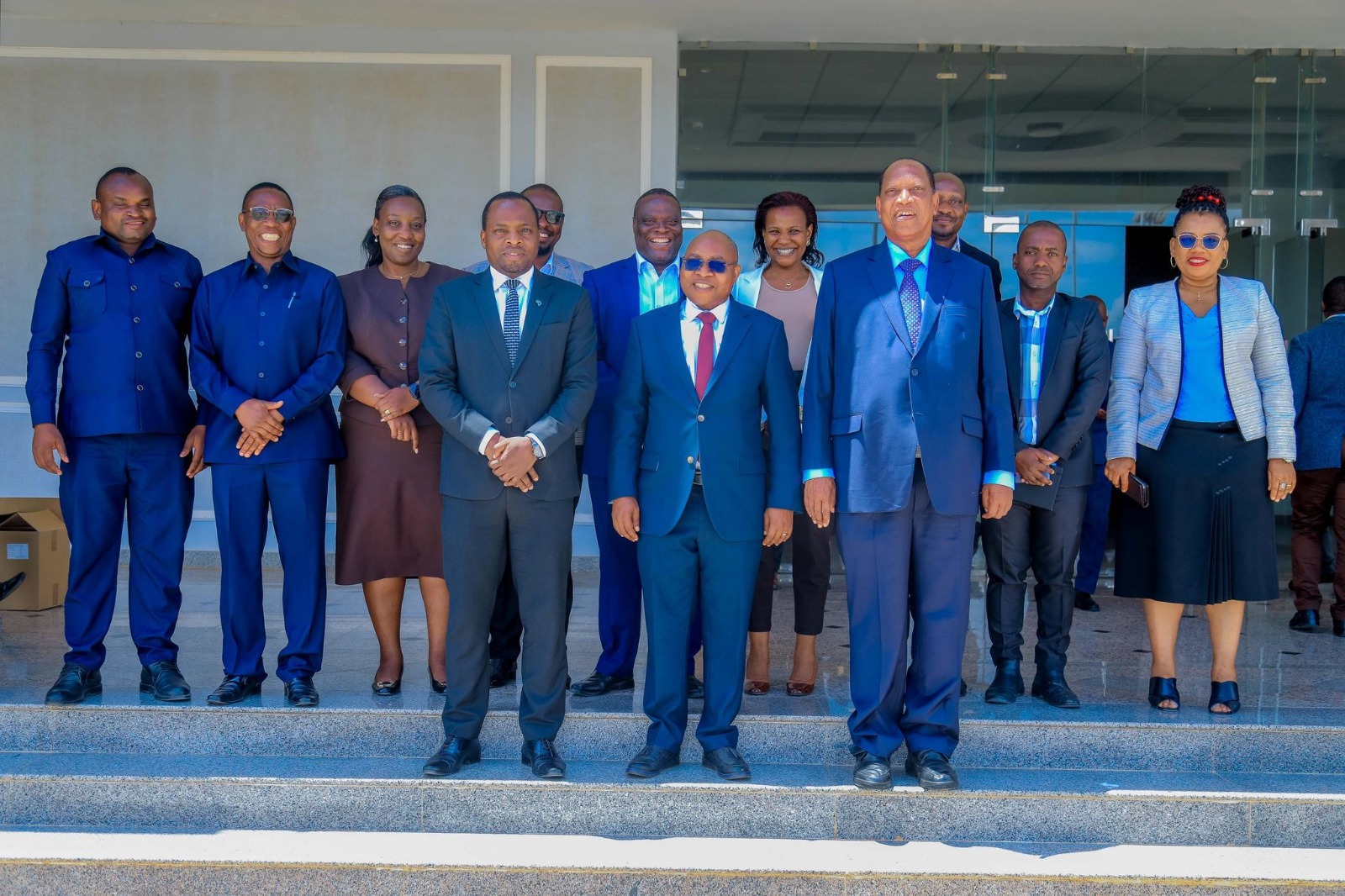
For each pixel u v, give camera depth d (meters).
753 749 3.58
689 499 3.43
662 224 3.97
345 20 6.38
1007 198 7.00
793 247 3.96
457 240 6.58
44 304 3.80
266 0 6.07
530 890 3.01
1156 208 7.04
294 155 6.57
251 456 3.71
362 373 3.86
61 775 3.36
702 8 6.14
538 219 3.89
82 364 3.76
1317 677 4.34
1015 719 3.61
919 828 3.28
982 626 5.36
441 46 6.53
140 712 3.60
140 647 3.82
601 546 3.99
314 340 3.83
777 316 3.99
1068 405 3.89
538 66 6.53
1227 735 3.56
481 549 3.42
